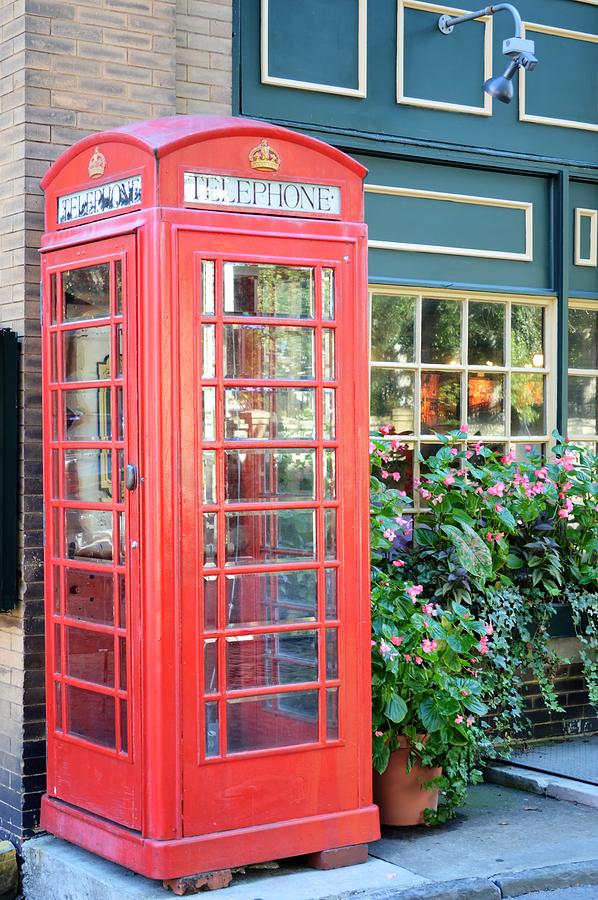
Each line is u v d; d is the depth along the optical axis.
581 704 6.77
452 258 6.72
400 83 6.53
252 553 4.62
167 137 4.48
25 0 5.25
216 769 4.53
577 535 6.59
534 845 5.11
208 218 4.50
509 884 4.68
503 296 6.90
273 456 4.66
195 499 4.49
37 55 5.28
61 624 4.91
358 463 4.82
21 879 5.15
